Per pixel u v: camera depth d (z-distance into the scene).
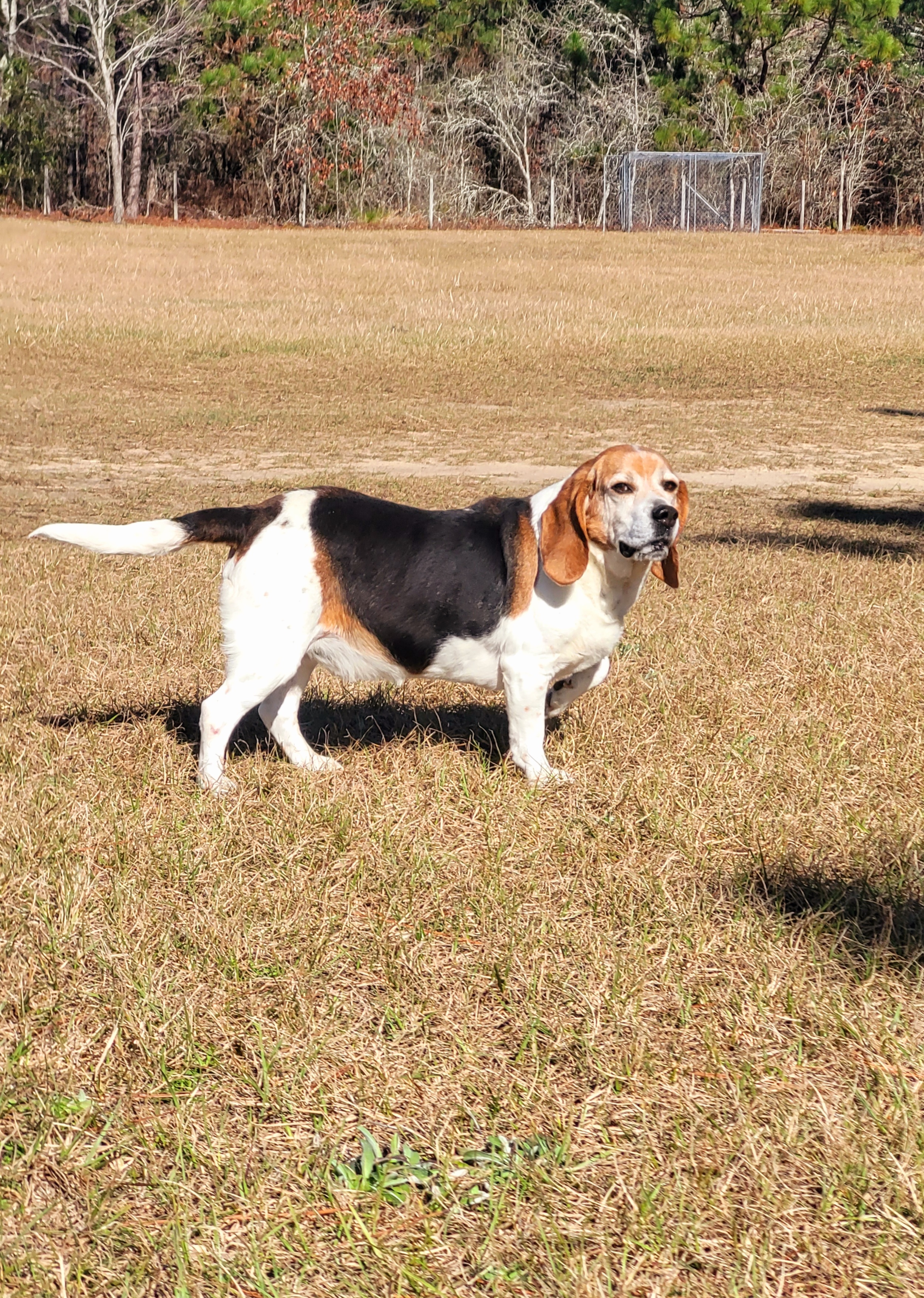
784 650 6.64
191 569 8.79
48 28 48.66
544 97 48.84
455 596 4.80
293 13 47.53
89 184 52.41
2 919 3.80
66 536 4.67
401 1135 2.94
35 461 13.19
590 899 4.01
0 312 23.38
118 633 6.94
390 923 3.84
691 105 47.78
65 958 3.61
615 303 26.28
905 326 23.47
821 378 19.05
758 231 44.38
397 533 4.82
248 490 11.82
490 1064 3.21
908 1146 2.85
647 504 4.50
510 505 4.92
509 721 5.00
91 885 3.99
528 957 3.65
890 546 9.70
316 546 4.77
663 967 3.61
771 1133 2.92
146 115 49.59
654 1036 3.31
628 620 7.32
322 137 48.72
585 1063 3.18
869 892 4.04
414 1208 2.70
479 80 48.78
